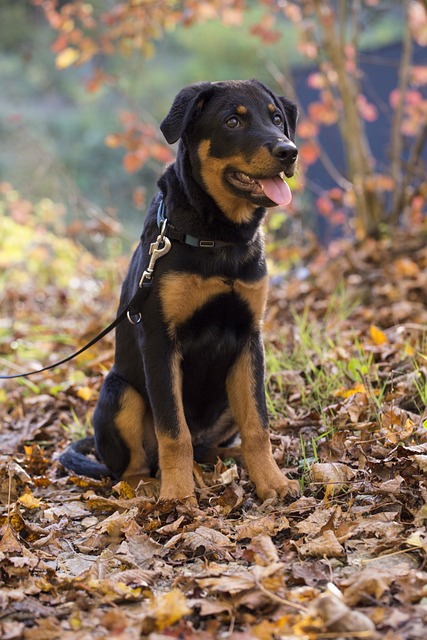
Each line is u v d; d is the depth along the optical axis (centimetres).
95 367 595
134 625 266
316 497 367
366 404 434
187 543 326
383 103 1093
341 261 727
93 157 1631
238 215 370
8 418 532
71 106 1859
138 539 332
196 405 407
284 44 1730
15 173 1469
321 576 293
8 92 1864
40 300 872
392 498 341
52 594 294
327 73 836
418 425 390
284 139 354
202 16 788
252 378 388
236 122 366
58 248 1006
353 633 250
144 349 378
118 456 410
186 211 371
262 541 311
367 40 1722
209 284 371
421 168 816
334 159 1207
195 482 397
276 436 422
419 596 269
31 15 1952
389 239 768
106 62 1716
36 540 347
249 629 260
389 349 506
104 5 1172
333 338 563
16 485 411
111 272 845
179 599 270
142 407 405
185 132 375
